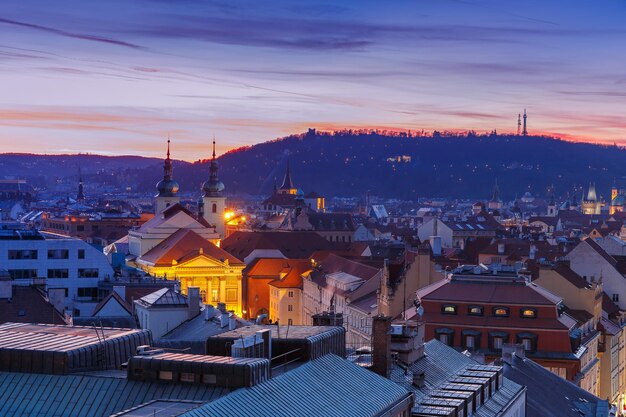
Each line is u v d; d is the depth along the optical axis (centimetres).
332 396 8269
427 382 10625
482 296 17438
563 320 17475
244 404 7388
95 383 7819
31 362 8069
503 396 11425
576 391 14062
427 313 17538
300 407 7712
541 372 14188
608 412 13538
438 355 11875
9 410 7669
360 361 10394
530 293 17462
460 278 17900
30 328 9338
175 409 7038
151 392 7669
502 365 13312
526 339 17100
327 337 9400
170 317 15938
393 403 8762
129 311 17388
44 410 7650
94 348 8350
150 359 7788
